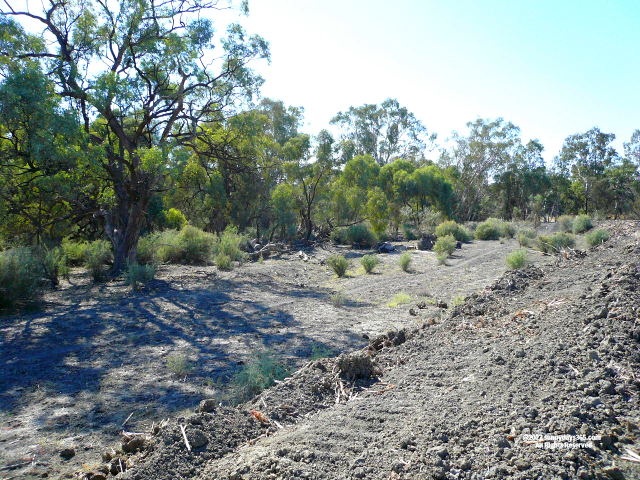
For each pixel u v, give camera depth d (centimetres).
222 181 2745
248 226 3456
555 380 376
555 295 755
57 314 972
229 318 960
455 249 2448
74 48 1494
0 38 1292
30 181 1281
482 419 332
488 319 693
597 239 1891
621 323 466
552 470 257
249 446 359
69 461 387
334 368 520
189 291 1262
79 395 541
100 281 1417
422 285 1381
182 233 2058
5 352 711
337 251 2606
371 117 5778
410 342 639
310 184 2975
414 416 362
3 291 973
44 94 1153
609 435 289
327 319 952
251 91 1769
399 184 4159
